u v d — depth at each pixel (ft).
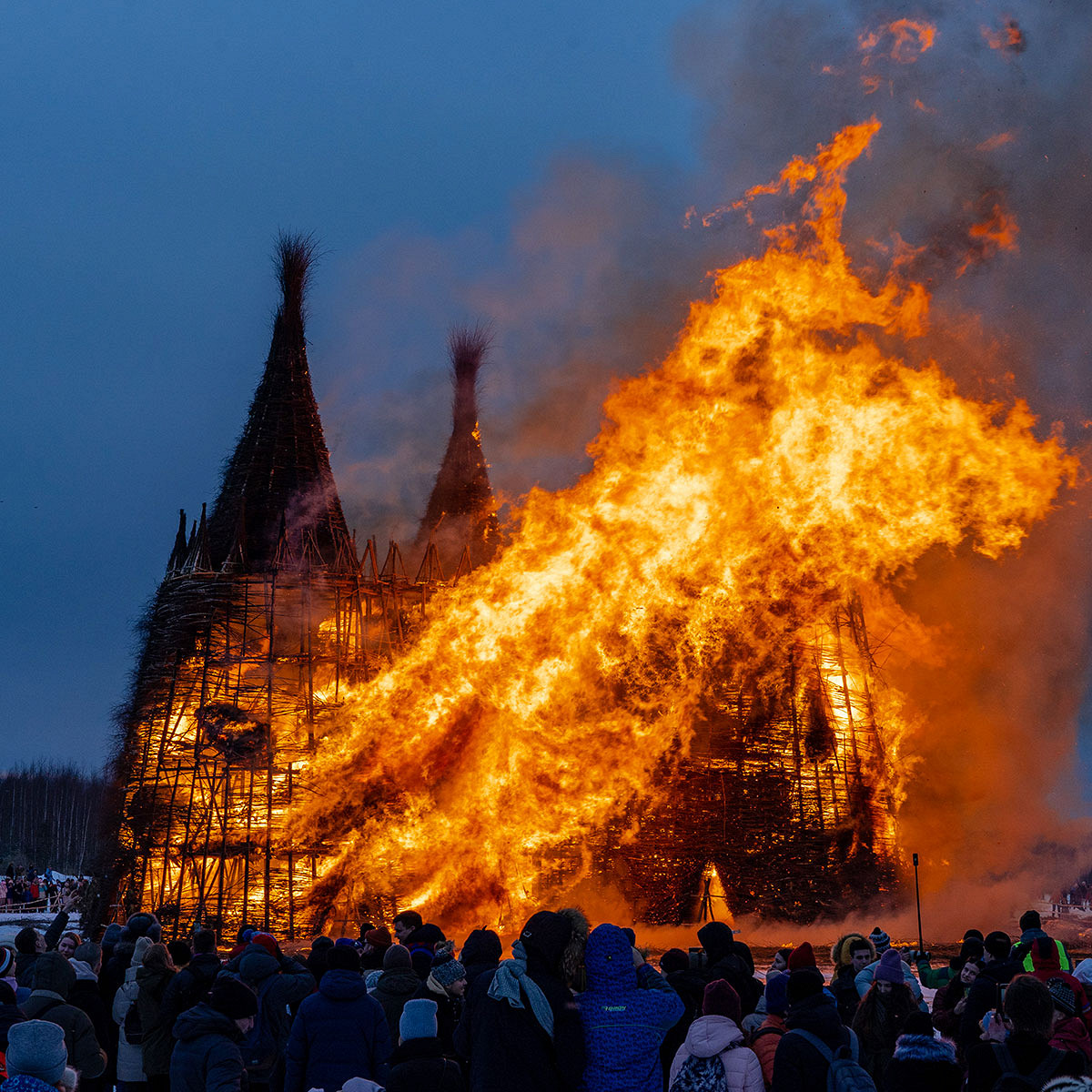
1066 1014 35.42
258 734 176.14
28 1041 24.94
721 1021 30.19
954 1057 30.81
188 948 51.11
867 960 46.47
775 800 187.21
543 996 27.07
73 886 241.76
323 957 44.57
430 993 38.93
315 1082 35.94
